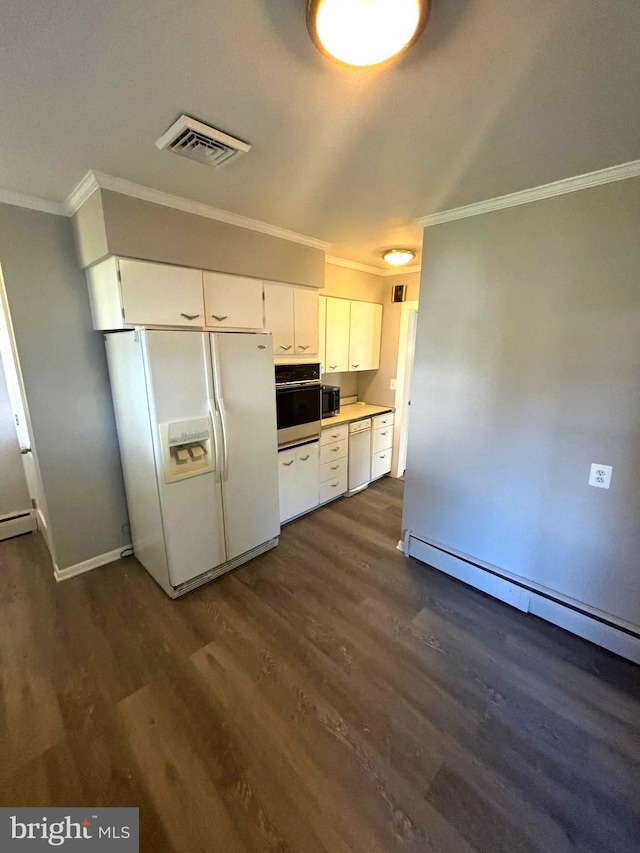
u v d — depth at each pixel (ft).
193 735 4.97
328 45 3.22
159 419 6.86
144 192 6.47
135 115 4.43
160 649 6.40
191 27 3.16
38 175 5.93
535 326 6.67
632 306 5.71
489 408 7.46
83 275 7.68
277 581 8.29
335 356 12.40
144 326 6.88
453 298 7.66
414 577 8.50
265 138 4.92
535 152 5.20
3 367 9.50
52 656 6.25
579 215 5.98
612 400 6.06
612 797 4.30
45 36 3.19
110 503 8.82
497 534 7.71
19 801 4.26
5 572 8.60
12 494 10.11
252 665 6.08
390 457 14.84
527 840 3.92
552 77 3.72
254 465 8.64
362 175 5.96
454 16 3.05
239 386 8.00
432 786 4.40
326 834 3.98
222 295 8.06
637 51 3.33
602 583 6.53
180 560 7.58
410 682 5.79
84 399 8.09
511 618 7.23
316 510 11.90
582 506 6.58
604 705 5.45
